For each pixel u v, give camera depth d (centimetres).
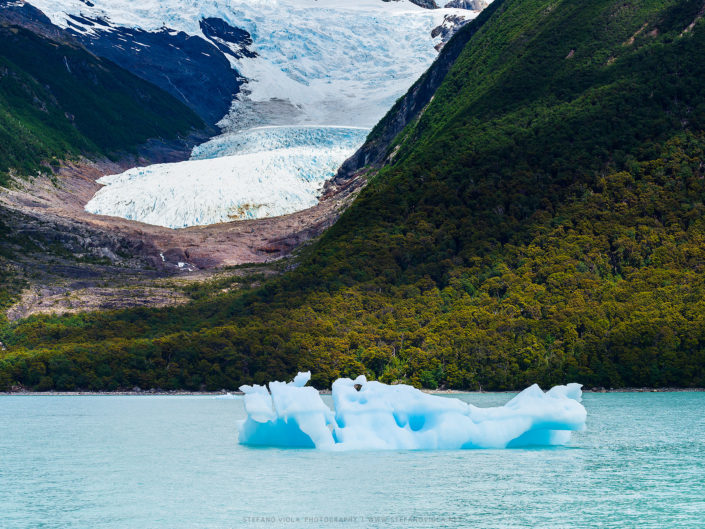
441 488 4359
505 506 3969
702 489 4356
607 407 8856
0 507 4000
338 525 3647
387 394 5694
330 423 5703
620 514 3819
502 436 5403
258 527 3625
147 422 7800
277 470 4884
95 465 5162
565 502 4050
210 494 4241
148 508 3966
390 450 5653
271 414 5703
